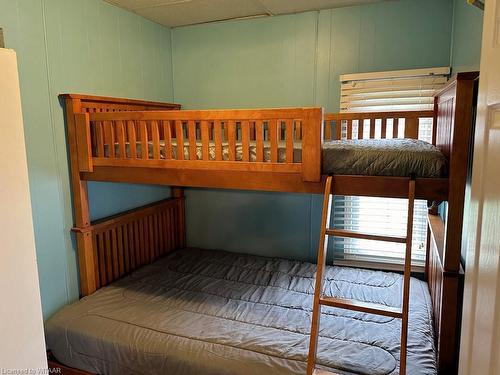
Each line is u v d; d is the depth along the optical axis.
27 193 1.06
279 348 1.90
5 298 1.02
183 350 1.93
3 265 1.01
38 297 1.11
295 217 3.37
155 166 2.20
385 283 2.75
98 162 2.39
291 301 2.47
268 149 2.02
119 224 2.90
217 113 2.01
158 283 2.76
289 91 3.22
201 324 2.16
